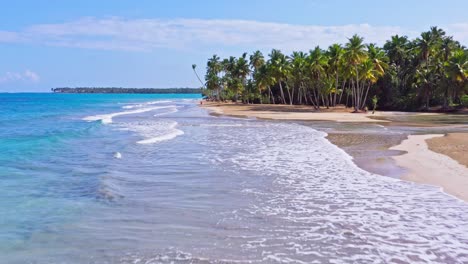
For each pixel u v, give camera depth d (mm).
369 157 18391
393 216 9781
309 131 32375
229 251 7656
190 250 7695
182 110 74688
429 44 77250
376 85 83562
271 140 25656
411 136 27469
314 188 12594
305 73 87938
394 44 87188
